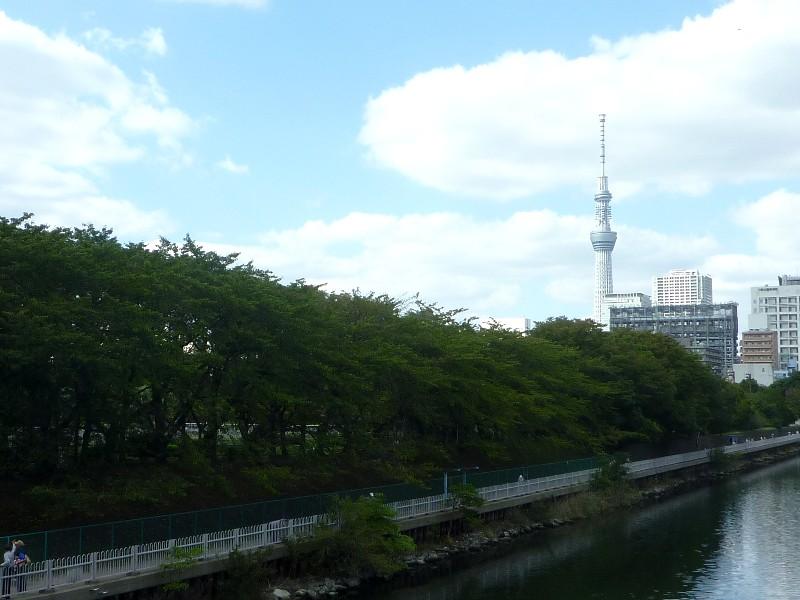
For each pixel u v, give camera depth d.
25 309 32.19
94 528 32.28
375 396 49.41
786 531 62.62
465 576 46.41
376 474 55.53
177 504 41.62
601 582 45.91
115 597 31.50
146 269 38.91
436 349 56.75
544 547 55.47
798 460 130.75
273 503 40.72
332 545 41.41
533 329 96.88
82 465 38.97
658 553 54.09
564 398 72.56
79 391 36.25
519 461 73.56
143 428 41.66
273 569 38.34
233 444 47.69
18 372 33.28
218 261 46.28
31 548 30.05
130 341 34.59
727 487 93.00
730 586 45.41
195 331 39.66
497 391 58.00
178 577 33.88
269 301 41.97
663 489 86.94
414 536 49.84
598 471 75.62
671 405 94.81
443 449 58.50
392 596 41.53
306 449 49.00
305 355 43.69
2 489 37.03
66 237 39.25
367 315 57.78
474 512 54.44
